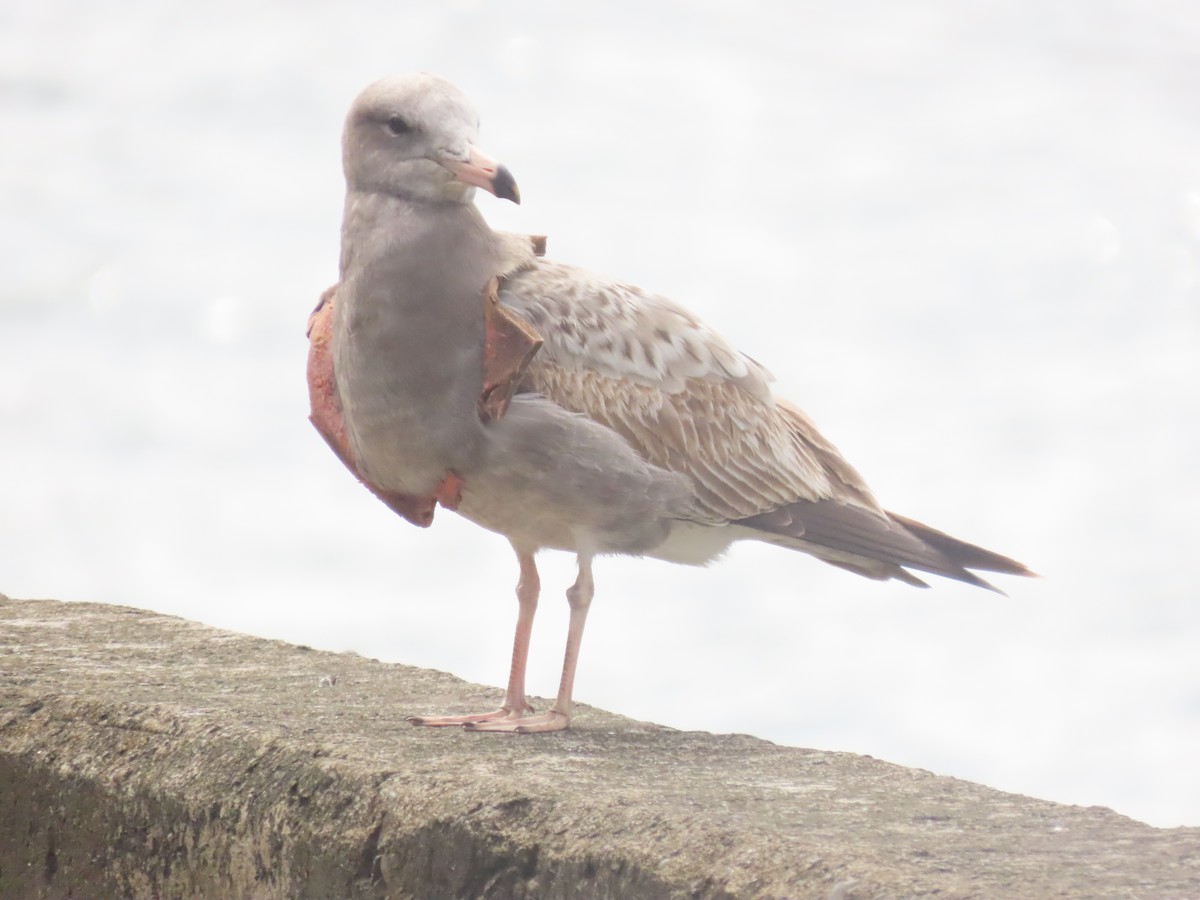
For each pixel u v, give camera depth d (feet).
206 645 40.32
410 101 37.09
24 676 36.11
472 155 36.76
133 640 40.34
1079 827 27.89
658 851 26.63
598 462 38.09
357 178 37.96
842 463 44.65
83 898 32.78
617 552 39.83
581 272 40.32
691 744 34.53
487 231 38.63
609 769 31.68
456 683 39.27
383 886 29.19
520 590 39.17
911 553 43.04
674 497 39.78
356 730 33.37
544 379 38.45
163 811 31.63
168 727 32.71
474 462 37.58
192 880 31.48
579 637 38.11
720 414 40.88
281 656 39.78
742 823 27.53
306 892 30.01
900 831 27.61
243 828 30.71
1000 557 43.16
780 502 42.27
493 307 36.68
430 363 36.94
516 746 33.55
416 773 29.81
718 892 25.76
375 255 37.04
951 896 24.20
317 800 30.14
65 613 42.88
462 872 28.45
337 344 38.09
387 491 39.27
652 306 40.88
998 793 30.32
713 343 41.52
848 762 32.73
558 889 27.45
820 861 25.53
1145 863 25.94
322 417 39.47
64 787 32.78
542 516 38.52
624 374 39.47
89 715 33.50
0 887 33.63
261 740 31.50
